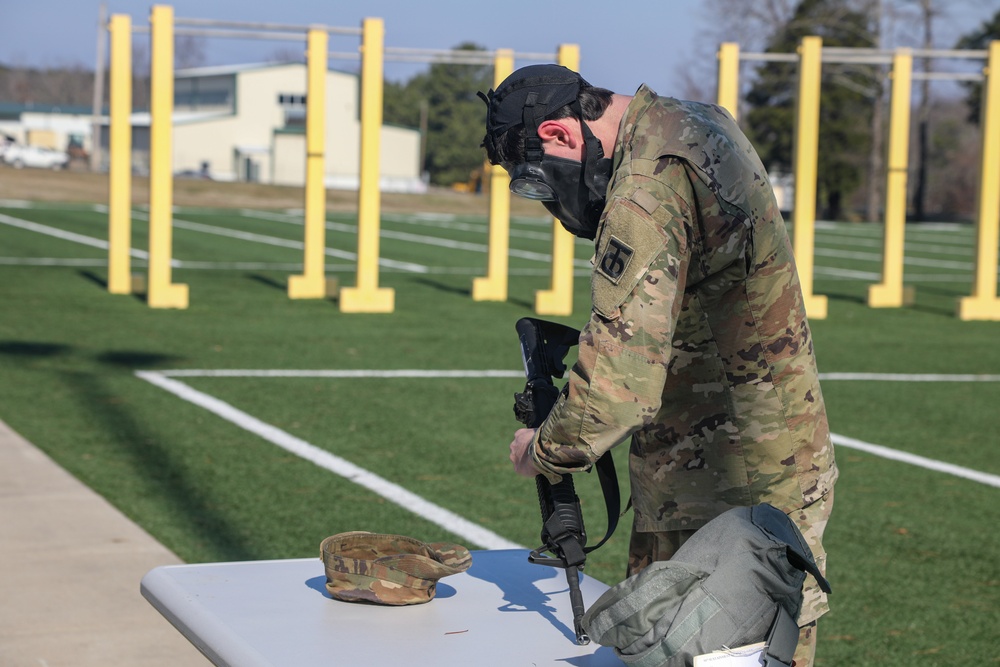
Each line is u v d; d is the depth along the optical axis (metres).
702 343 2.02
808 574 2.06
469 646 2.17
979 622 4.23
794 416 2.03
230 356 9.62
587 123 2.00
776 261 1.96
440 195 49.75
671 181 1.85
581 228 2.08
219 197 38.69
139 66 127.75
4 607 4.00
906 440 7.48
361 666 2.04
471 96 108.44
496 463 6.38
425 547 2.50
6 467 5.80
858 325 13.77
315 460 6.29
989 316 14.73
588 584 2.61
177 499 5.43
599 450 1.83
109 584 4.26
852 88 54.47
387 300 13.13
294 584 2.50
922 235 36.41
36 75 144.25
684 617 1.83
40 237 20.52
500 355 10.32
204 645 2.21
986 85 14.55
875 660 3.84
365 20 12.84
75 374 8.47
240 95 78.50
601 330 1.81
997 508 5.88
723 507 2.07
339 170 78.00
